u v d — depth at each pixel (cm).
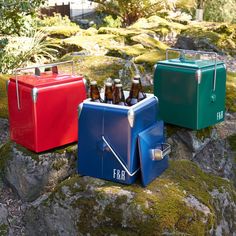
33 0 473
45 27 769
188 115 281
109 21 1013
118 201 215
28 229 252
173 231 207
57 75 263
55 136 257
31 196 261
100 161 226
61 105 253
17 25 555
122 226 212
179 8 1159
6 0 442
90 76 356
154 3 1059
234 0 1109
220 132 324
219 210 237
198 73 269
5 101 342
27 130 253
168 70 284
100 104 219
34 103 240
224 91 294
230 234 239
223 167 311
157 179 234
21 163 261
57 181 264
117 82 238
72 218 225
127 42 705
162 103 293
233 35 736
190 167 257
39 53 617
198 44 705
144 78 389
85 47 621
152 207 212
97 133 221
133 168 220
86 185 227
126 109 212
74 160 268
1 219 260
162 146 239
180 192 225
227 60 645
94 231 217
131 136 213
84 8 1284
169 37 820
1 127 322
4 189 276
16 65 543
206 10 1117
